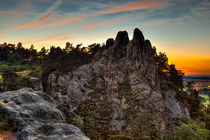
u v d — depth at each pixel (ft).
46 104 60.90
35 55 621.31
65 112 98.22
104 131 165.48
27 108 53.78
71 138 36.17
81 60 355.77
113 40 331.36
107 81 243.19
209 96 605.31
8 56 581.53
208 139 144.46
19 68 404.16
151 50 255.29
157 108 192.24
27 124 43.21
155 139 149.48
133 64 241.35
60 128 41.04
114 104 204.23
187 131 127.85
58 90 252.83
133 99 201.98
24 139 35.22
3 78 251.80
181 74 371.76
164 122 177.78
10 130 43.19
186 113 245.45
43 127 41.75
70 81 262.67
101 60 282.15
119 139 123.75
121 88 218.59
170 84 280.51
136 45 253.85
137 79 220.64
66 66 313.53
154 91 208.74
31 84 249.75
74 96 235.40
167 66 403.13
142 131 155.43
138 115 174.91
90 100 215.92
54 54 405.80
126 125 173.68
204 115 268.82
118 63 256.32
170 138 133.08
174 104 238.48
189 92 404.98
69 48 458.50
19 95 62.08
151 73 229.66
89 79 256.11
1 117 47.16
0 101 57.06
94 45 431.43
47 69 314.55
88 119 167.94
